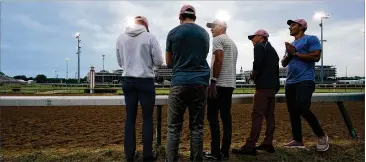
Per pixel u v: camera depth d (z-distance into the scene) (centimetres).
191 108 348
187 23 351
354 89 3016
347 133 646
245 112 1092
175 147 352
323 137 419
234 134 636
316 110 1166
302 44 414
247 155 407
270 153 415
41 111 1117
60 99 422
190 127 358
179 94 342
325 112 1091
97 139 595
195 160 350
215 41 378
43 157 393
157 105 432
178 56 344
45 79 10188
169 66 370
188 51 339
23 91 2767
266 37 420
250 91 2370
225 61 386
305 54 404
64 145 541
